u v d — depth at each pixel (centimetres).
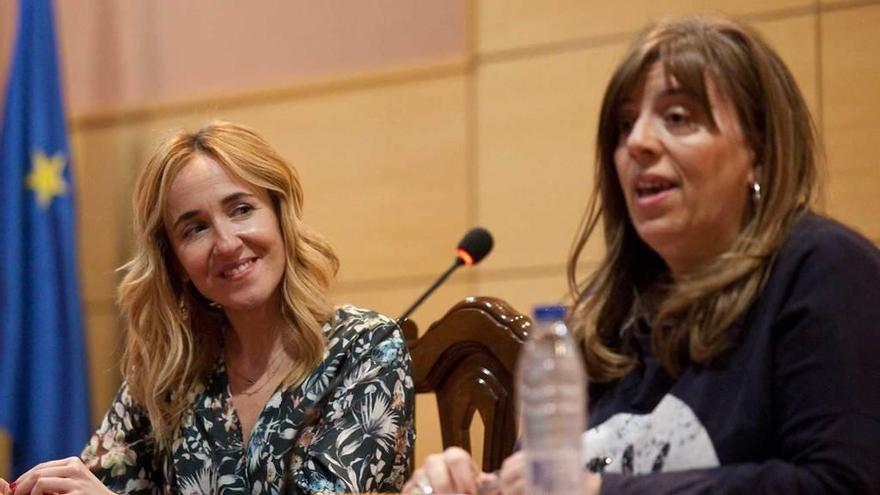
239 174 551
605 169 438
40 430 1002
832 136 860
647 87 407
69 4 1172
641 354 427
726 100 401
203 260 549
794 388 375
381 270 1041
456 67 1016
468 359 547
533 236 971
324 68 1076
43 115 1059
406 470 545
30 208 1043
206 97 1122
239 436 554
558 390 310
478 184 1001
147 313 572
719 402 391
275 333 563
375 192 1048
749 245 397
